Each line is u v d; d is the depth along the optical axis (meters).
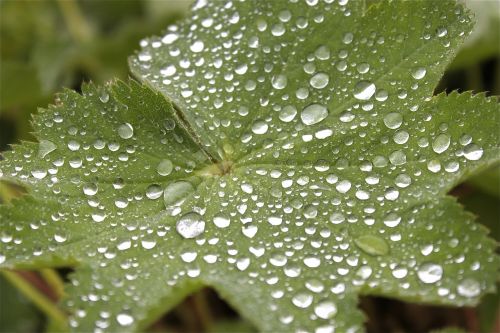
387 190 0.20
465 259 0.19
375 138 0.20
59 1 0.29
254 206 0.20
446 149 0.20
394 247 0.19
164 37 0.21
